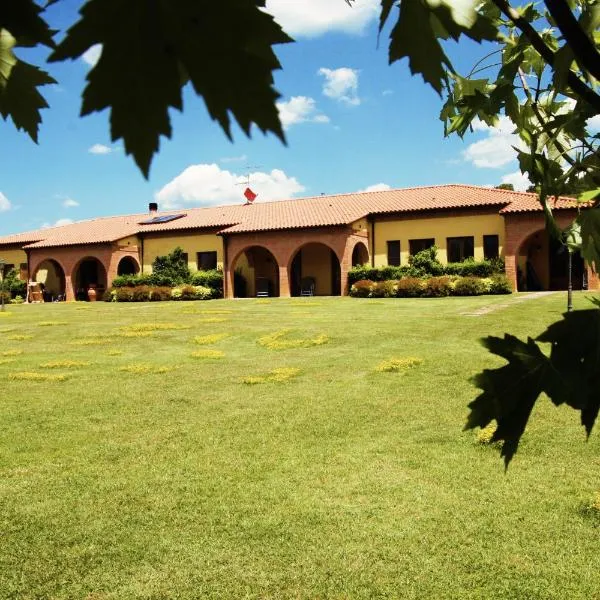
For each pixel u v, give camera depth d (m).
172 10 0.51
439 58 0.74
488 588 3.15
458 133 1.53
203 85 0.52
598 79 0.72
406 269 23.22
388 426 5.99
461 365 8.63
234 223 28.03
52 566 3.47
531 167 1.40
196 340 12.54
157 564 3.48
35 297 31.81
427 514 4.02
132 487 4.61
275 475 4.79
